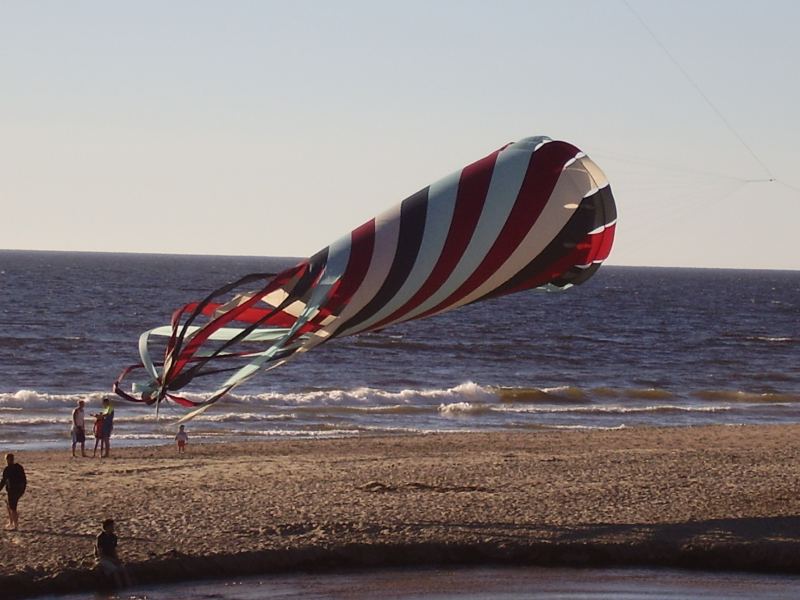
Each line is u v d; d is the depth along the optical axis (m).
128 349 97.25
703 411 64.12
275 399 62.44
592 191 25.73
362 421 56.38
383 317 26.91
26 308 149.00
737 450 39.97
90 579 22.19
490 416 59.88
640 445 43.09
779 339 134.88
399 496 29.16
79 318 134.25
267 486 30.72
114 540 22.69
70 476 32.97
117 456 40.34
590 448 41.97
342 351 100.88
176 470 34.47
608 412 62.66
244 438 49.16
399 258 25.08
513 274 26.73
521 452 40.28
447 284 26.19
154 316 141.00
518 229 25.52
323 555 23.80
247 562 23.36
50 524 25.86
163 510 27.31
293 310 27.09
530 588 22.38
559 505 28.02
